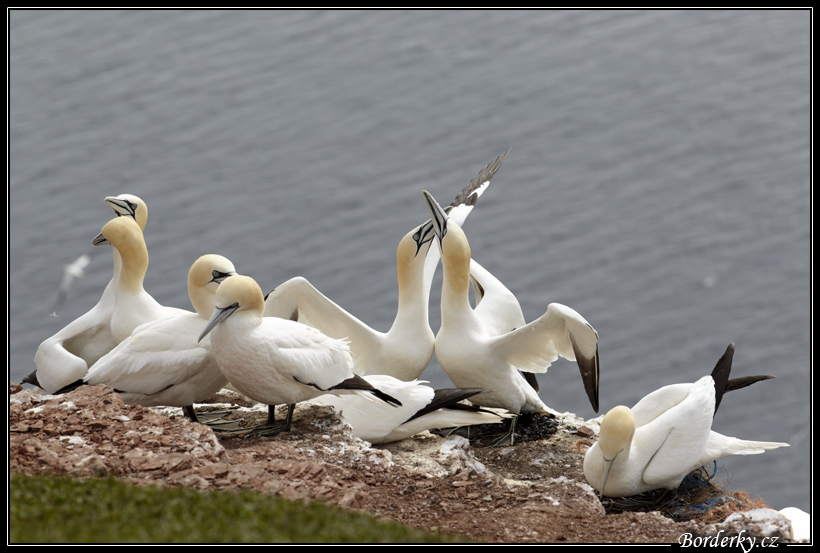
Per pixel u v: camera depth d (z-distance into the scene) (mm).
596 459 13812
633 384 47344
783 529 11961
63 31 93625
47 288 52031
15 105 78750
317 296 15734
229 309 12336
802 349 48781
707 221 61562
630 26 94125
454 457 13398
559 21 96188
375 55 90312
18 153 71125
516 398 16109
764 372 47438
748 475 40062
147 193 65625
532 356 15938
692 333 50781
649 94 80375
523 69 86688
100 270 53531
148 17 97812
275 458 12156
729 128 73500
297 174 68750
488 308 17703
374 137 74688
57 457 10672
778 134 72438
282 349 12414
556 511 11789
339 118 78062
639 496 14094
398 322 16344
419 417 14375
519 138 74312
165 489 9805
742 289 54562
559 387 45406
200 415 14352
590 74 84188
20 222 59562
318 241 59750
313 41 94375
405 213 63000
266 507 9273
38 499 9141
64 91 81625
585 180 67438
